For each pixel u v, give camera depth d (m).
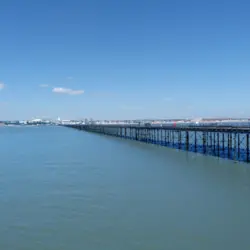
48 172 28.66
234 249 11.69
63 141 73.62
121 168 29.97
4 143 70.19
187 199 18.08
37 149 53.72
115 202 17.73
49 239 12.80
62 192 20.41
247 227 13.64
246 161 33.03
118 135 89.56
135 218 14.99
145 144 59.84
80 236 13.04
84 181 23.84
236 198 18.11
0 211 16.45
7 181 24.56
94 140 75.19
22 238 12.96
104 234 13.18
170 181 23.23
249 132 32.25
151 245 12.09
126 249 11.81
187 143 45.44
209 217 14.95
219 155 38.47
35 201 18.31
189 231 13.33
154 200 17.98
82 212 16.03
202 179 23.83
